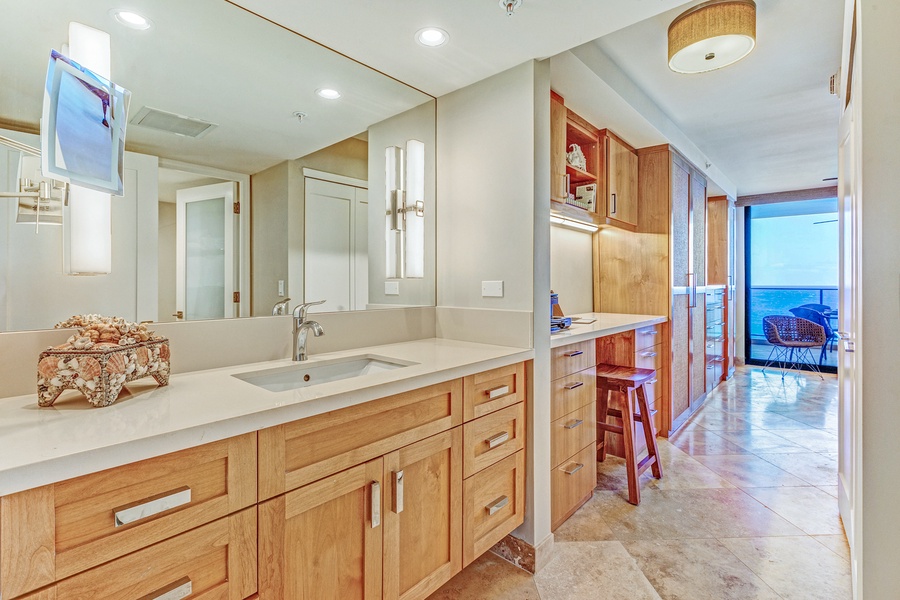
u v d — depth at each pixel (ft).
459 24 5.06
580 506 7.48
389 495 4.23
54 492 2.42
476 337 6.70
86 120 3.66
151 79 4.42
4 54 3.62
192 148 4.73
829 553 6.15
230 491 3.12
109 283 4.16
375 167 6.44
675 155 11.21
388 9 4.75
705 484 8.33
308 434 3.58
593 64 7.11
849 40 4.73
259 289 5.28
